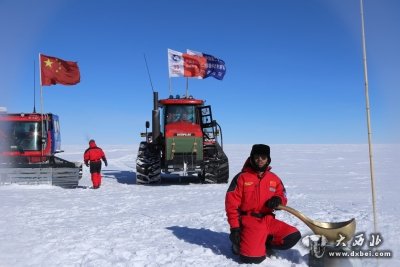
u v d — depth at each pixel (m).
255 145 4.38
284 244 4.30
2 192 10.84
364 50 3.76
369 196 9.23
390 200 8.47
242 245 4.30
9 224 6.41
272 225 4.39
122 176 16.67
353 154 33.03
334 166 20.67
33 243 5.20
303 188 11.25
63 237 5.53
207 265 4.29
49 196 10.04
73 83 15.40
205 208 7.91
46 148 14.11
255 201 4.38
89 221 6.70
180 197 9.73
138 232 5.85
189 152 12.87
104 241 5.29
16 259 4.54
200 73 17.30
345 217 6.56
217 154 13.30
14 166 12.91
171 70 16.62
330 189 10.91
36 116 14.16
